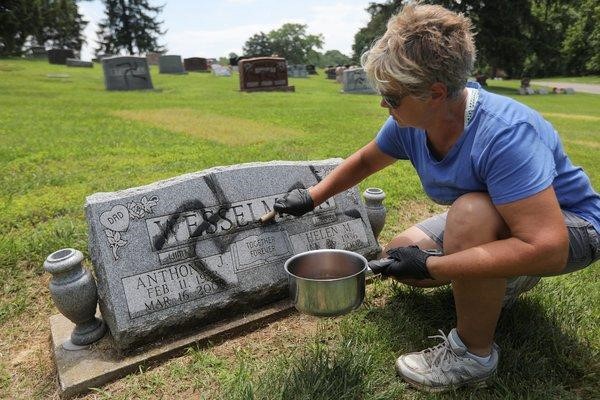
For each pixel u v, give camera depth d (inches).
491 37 1221.7
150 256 96.7
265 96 674.2
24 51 1456.7
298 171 119.7
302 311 80.7
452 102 71.1
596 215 79.6
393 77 66.6
